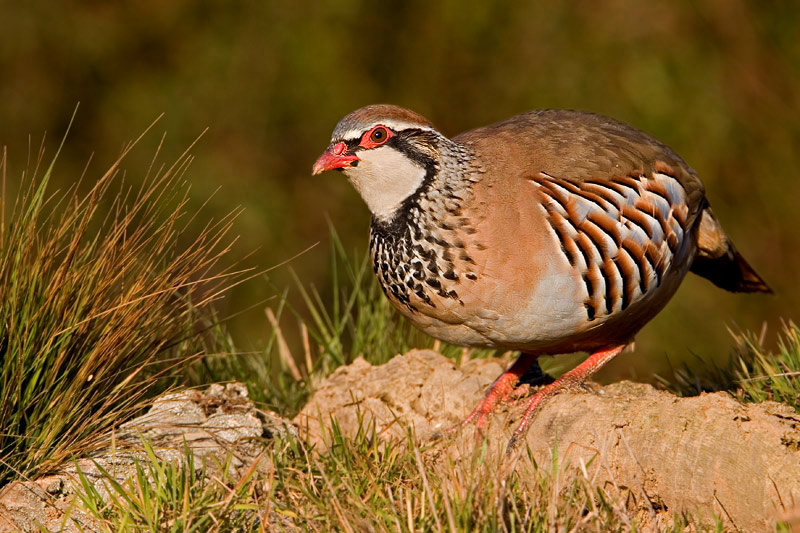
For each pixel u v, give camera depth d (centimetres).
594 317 885
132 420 864
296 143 2142
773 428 723
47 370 830
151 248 918
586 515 744
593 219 873
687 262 988
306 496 775
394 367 995
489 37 2202
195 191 2000
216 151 2108
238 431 861
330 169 892
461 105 2186
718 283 1109
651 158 938
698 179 983
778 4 2198
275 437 859
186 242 1914
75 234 855
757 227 2111
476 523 696
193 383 1001
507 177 881
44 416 827
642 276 897
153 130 2114
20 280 833
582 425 807
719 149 2119
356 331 1130
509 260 861
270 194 2045
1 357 823
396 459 830
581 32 2188
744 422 735
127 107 2153
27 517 777
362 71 2189
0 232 872
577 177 884
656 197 915
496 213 867
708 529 726
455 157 884
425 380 964
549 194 872
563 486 762
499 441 809
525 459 821
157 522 727
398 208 890
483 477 731
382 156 878
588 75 2138
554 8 2198
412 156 877
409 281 890
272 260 1980
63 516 781
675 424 757
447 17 2202
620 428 783
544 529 703
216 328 1080
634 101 2102
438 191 876
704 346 1905
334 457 818
